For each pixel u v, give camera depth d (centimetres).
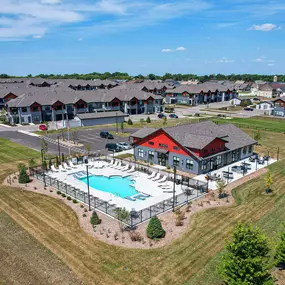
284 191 3503
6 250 2280
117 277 1975
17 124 8550
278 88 17988
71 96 9656
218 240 2419
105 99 10081
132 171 4328
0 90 10831
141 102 10919
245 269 1561
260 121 9281
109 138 6688
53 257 2189
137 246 2339
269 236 2469
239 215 2878
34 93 9281
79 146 5928
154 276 1983
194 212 2962
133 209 3030
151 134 4616
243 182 3838
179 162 4341
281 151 5559
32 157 5038
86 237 2470
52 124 8544
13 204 3133
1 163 4672
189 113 11131
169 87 15950
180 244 2369
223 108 12512
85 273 2014
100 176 4175
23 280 1944
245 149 5034
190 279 1948
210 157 4200
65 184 3509
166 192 3538
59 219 2798
